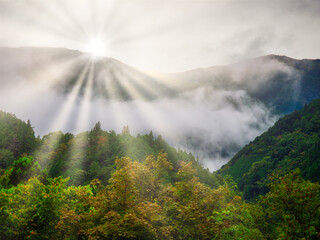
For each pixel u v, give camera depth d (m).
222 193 14.41
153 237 11.54
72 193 17.75
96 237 10.73
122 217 11.18
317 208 16.41
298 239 15.92
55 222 15.52
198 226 12.13
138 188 14.02
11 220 14.38
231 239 15.77
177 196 14.05
